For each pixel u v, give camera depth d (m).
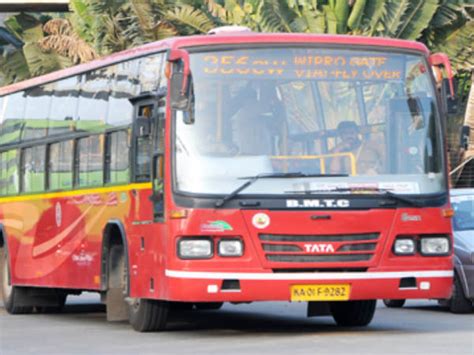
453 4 77.69
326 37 31.52
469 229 42.62
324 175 30.53
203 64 30.80
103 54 81.50
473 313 41.66
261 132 30.64
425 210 31.03
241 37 31.06
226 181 30.17
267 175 30.25
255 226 29.91
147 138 32.12
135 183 32.88
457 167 74.06
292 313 42.56
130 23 80.38
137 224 32.66
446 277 31.22
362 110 31.33
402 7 75.50
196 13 77.81
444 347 28.12
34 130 42.59
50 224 40.47
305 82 31.16
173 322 38.06
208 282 29.77
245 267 29.84
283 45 31.22
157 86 31.83
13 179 44.66
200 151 30.34
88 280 36.69
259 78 30.92
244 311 43.81
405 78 31.91
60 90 40.38
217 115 30.59
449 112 31.81
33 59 87.44
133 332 33.88
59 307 45.59
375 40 31.88
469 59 79.12
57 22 89.50
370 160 31.00
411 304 47.06
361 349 27.70
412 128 31.62
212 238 29.94
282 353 26.97
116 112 34.81
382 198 30.70
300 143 30.69
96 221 36.03
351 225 30.36
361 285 30.33
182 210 30.03
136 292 32.75
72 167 38.50
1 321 40.81
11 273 44.50
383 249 30.59
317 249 30.11
